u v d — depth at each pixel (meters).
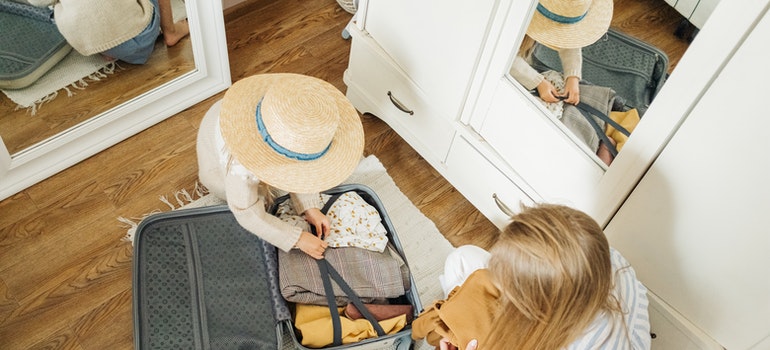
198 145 1.68
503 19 1.45
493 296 1.36
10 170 1.77
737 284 1.32
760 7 1.03
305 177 1.40
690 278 1.42
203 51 2.00
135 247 1.57
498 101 1.63
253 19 2.36
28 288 1.66
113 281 1.72
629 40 1.25
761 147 1.14
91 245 1.76
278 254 1.63
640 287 1.29
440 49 1.67
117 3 1.79
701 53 1.14
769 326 1.32
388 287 1.62
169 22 1.98
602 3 1.26
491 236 1.98
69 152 1.87
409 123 1.98
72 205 1.82
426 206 2.01
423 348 1.71
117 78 1.95
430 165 2.11
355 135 1.52
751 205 1.21
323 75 2.27
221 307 1.55
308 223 1.68
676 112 1.24
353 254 1.63
